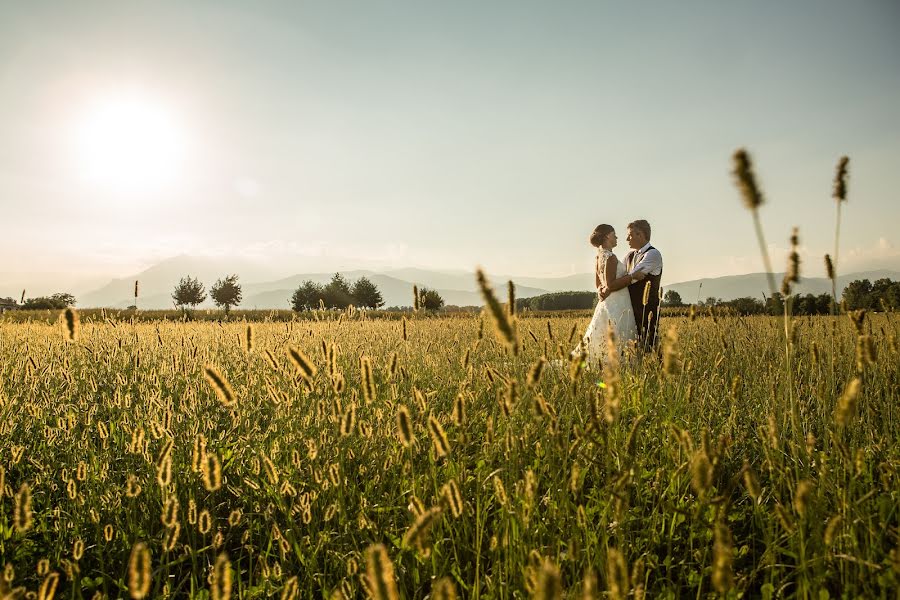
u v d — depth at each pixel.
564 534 2.41
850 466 2.17
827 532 1.74
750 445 3.49
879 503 2.31
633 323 7.53
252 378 4.68
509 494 2.54
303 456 3.22
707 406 4.02
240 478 3.20
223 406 4.23
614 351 1.84
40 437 3.79
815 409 3.57
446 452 1.86
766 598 2.10
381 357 5.99
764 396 3.96
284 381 4.39
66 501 3.03
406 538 1.33
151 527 2.77
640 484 2.93
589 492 3.06
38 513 2.95
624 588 1.13
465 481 2.77
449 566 2.42
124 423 3.81
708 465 1.63
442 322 9.27
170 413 3.13
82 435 3.53
